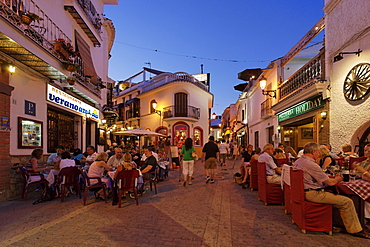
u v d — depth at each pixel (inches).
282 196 228.7
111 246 140.5
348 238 153.0
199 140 1051.3
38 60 273.0
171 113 952.3
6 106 257.3
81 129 470.6
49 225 175.0
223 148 617.0
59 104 370.6
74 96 429.4
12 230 165.3
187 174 345.7
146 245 142.3
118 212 208.2
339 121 339.3
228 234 159.3
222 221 184.9
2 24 207.5
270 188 229.6
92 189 246.1
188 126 961.5
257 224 178.5
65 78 344.5
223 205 231.5
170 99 965.2
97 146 562.9
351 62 315.6
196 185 341.4
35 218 191.2
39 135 318.7
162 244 143.7
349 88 316.8
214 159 359.9
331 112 358.6
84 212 208.2
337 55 334.3
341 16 336.5
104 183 245.6
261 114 721.6
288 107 508.1
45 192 252.4
